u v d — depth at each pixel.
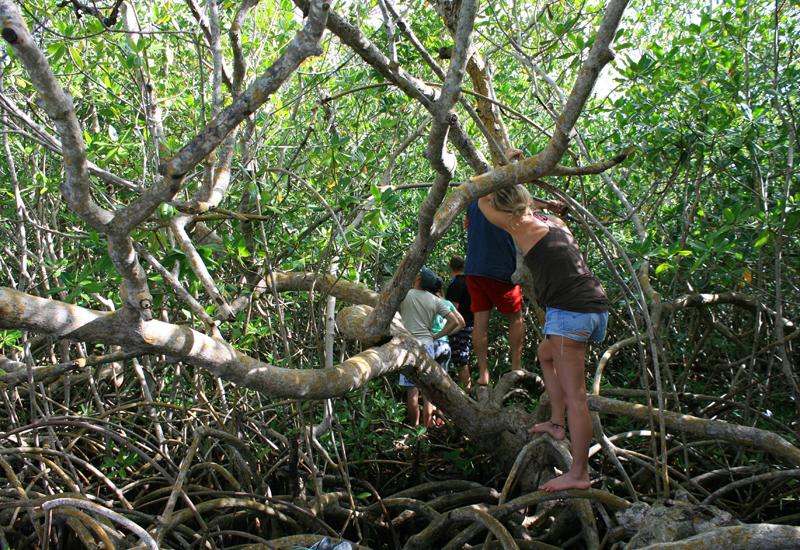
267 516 4.09
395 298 3.66
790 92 4.55
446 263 7.48
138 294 2.65
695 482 3.98
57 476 4.04
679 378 5.13
